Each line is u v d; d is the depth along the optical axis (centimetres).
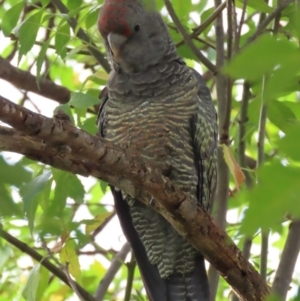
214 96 1426
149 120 933
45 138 553
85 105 776
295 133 255
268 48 245
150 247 980
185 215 666
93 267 1288
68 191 834
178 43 1051
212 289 912
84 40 1033
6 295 1141
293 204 239
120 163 619
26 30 884
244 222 244
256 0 873
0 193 312
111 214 1046
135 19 952
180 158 946
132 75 959
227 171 934
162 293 954
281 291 810
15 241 877
